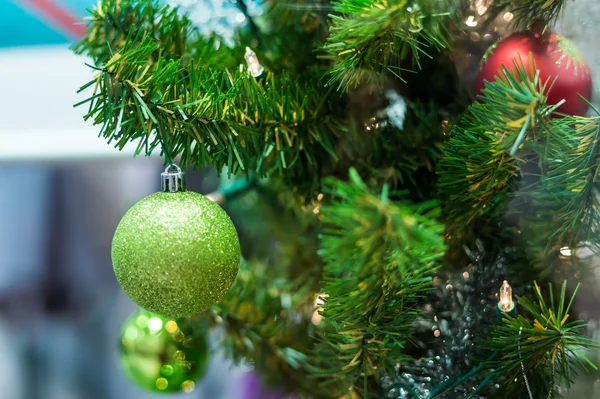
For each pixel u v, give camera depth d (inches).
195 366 21.8
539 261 18.8
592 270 19.1
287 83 19.0
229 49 19.8
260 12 20.4
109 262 36.1
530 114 15.2
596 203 16.8
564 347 16.9
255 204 26.1
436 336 19.2
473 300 19.1
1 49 34.4
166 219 16.6
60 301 36.0
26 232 35.8
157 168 35.9
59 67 34.4
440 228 13.8
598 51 19.2
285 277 23.7
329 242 14.0
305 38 20.1
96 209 36.2
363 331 16.7
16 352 34.5
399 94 19.8
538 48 17.1
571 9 19.2
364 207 13.7
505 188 17.4
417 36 17.3
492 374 17.3
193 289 16.8
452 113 19.7
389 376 18.8
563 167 16.4
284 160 18.6
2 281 35.5
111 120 16.1
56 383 34.2
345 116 19.6
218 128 17.5
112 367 34.7
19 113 34.3
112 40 18.7
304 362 21.0
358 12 15.8
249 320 21.5
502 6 18.1
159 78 16.5
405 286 16.3
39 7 31.8
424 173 19.8
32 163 34.4
